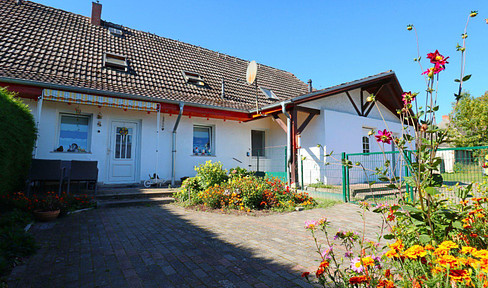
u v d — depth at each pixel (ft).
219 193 22.67
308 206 22.68
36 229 15.49
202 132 36.52
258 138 41.88
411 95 7.02
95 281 9.11
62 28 35.12
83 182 26.86
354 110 38.47
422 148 6.57
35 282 9.00
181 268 10.20
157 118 29.27
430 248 5.62
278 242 13.37
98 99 25.53
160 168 32.07
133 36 41.96
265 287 8.68
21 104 20.08
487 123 52.26
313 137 34.50
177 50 44.70
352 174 32.30
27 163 21.39
